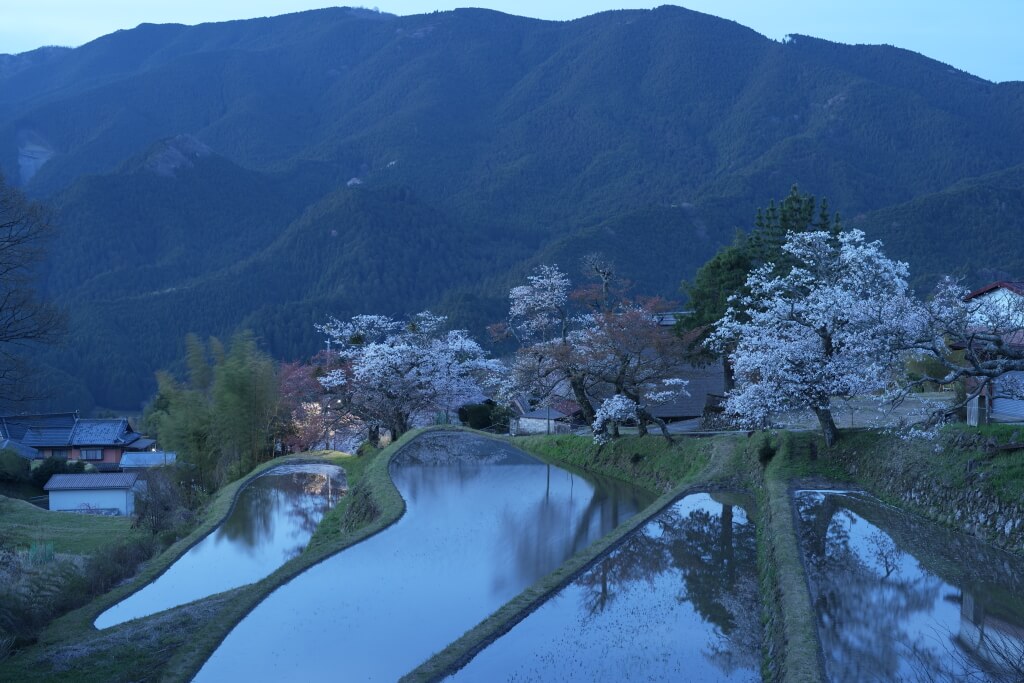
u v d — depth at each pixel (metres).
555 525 29.41
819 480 29.11
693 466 35.25
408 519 30.39
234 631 19.05
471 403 62.56
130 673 17.19
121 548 28.30
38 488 62.47
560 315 47.38
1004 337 24.03
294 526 32.94
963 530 23.20
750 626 18.67
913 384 24.45
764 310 35.03
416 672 16.20
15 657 18.33
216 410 44.41
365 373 49.69
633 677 16.02
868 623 17.03
